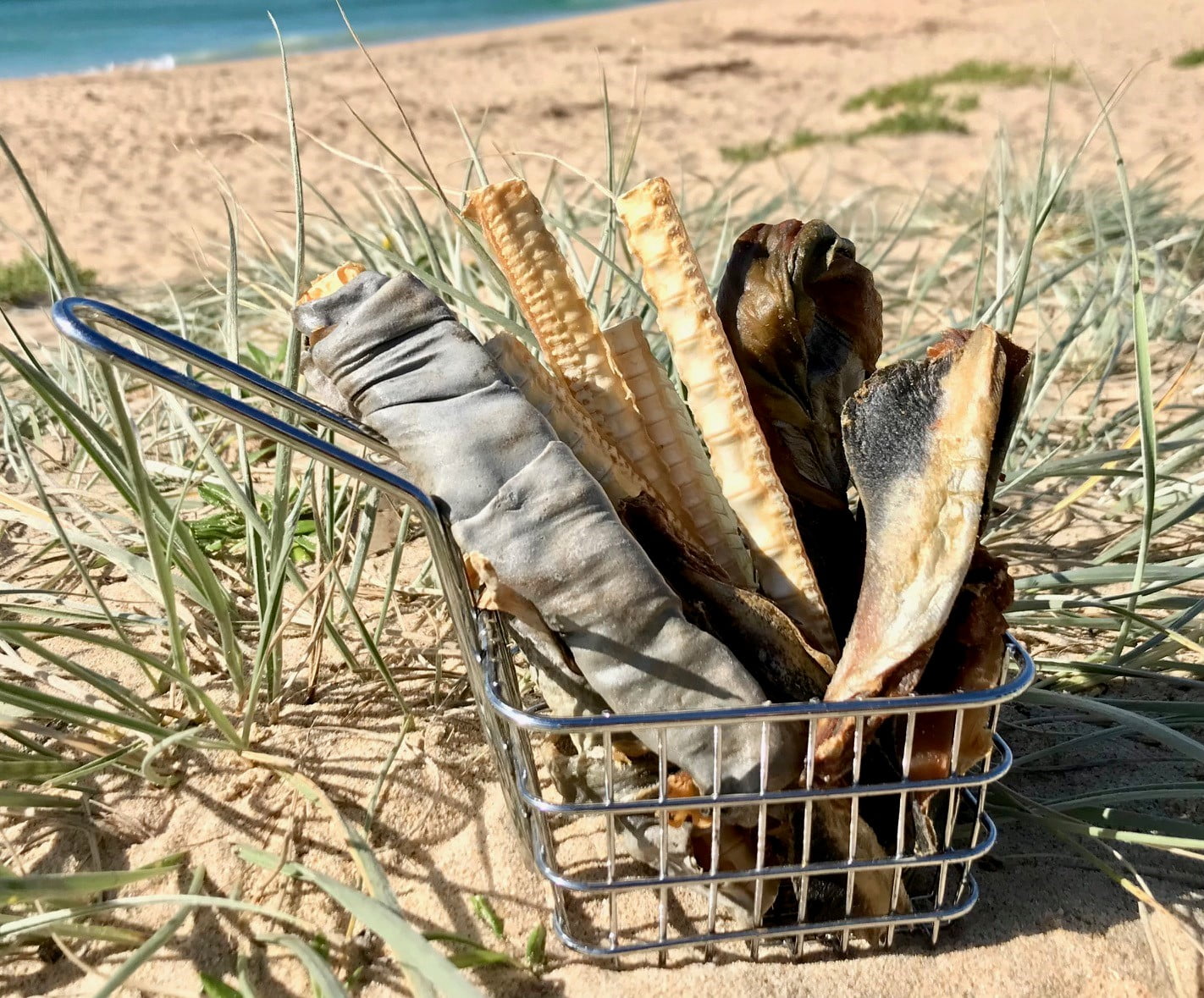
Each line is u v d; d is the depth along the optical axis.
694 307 0.27
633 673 0.23
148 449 0.51
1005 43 2.79
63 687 0.34
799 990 0.25
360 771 0.32
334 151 0.42
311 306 0.24
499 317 0.41
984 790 0.25
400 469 0.33
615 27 3.83
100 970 0.26
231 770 0.32
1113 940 0.26
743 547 0.28
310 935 0.26
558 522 0.23
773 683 0.25
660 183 0.27
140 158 1.90
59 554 0.46
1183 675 0.37
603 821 0.30
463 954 0.26
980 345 0.24
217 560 0.43
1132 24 2.87
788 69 2.70
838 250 0.29
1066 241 0.89
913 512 0.23
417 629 0.39
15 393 0.64
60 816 0.30
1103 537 0.48
